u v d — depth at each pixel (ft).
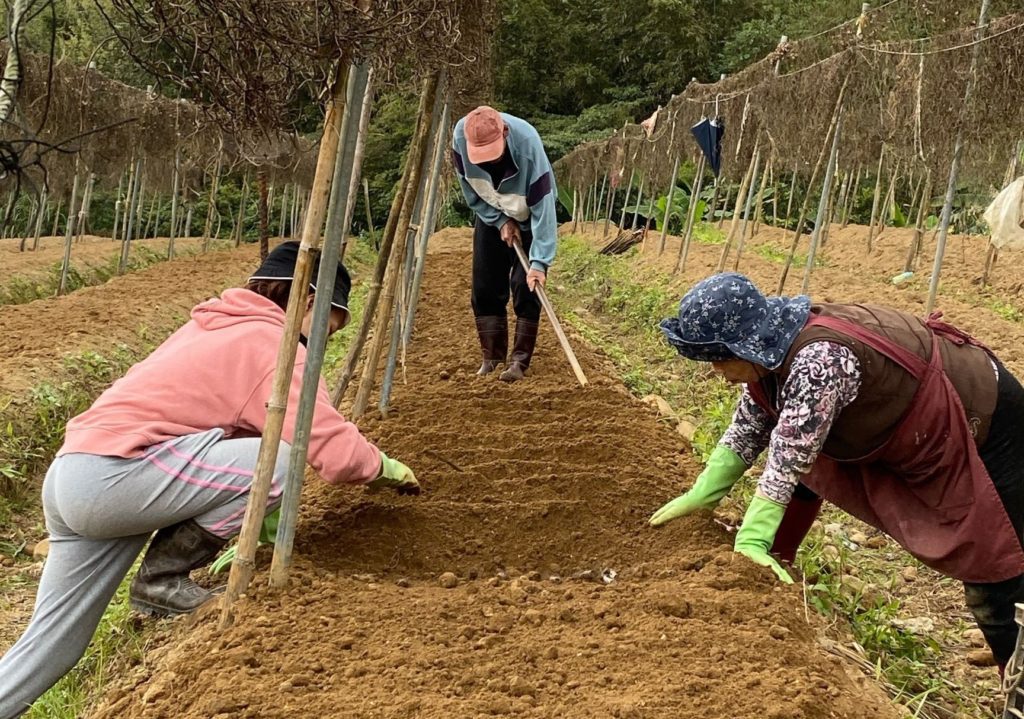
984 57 23.77
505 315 20.07
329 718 7.69
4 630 13.84
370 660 8.68
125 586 13.35
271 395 9.59
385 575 11.46
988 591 9.56
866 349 9.36
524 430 16.26
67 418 21.35
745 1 94.58
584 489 13.35
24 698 9.77
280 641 9.00
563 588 10.60
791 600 9.92
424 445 15.61
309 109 11.02
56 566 10.07
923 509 9.79
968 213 44.57
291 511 10.00
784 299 9.91
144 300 34.91
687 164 62.95
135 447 9.82
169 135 40.91
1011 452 9.52
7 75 11.79
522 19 93.66
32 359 23.40
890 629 11.64
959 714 10.34
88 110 35.86
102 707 9.42
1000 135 24.16
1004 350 23.98
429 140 16.01
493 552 12.02
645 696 7.89
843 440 9.89
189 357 10.46
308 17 8.63
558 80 97.14
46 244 54.19
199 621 10.28
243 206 67.62
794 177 42.60
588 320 34.76
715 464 11.57
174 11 8.62
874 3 66.49
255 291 11.22
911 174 35.68
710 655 8.66
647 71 93.56
